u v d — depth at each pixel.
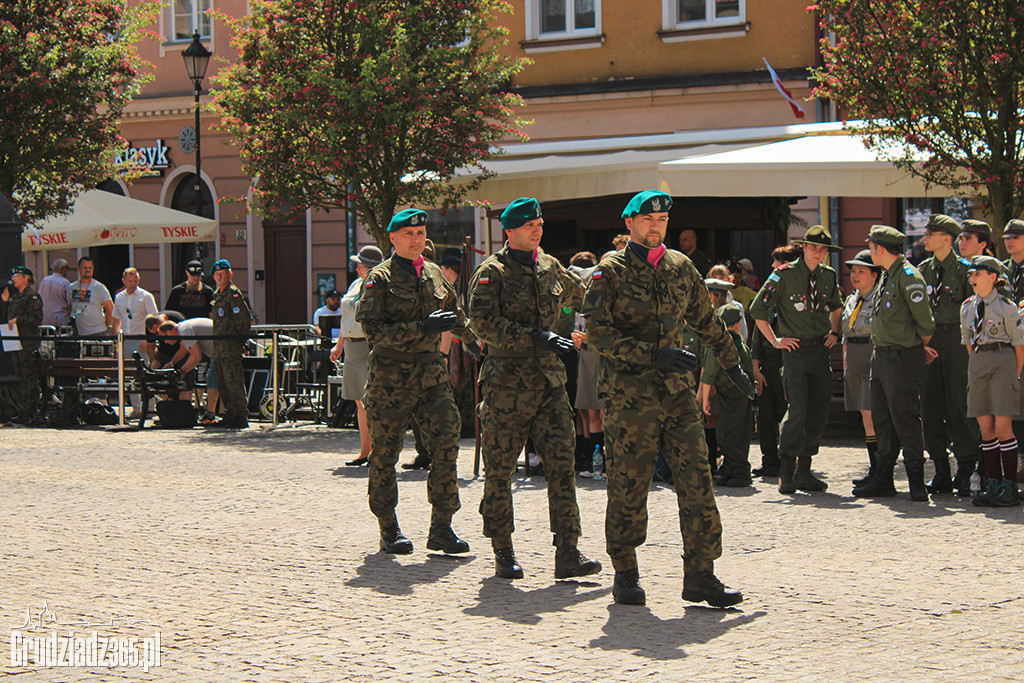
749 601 6.59
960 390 10.05
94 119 20.59
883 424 9.95
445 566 7.62
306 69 16.36
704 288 6.62
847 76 13.83
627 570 6.64
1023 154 13.22
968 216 20.56
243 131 17.42
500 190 16.95
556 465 7.30
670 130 22.92
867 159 13.36
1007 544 7.98
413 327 7.76
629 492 6.57
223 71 17.36
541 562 7.71
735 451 10.65
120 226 20.73
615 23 23.31
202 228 21.34
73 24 20.34
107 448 13.69
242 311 16.03
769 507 9.59
